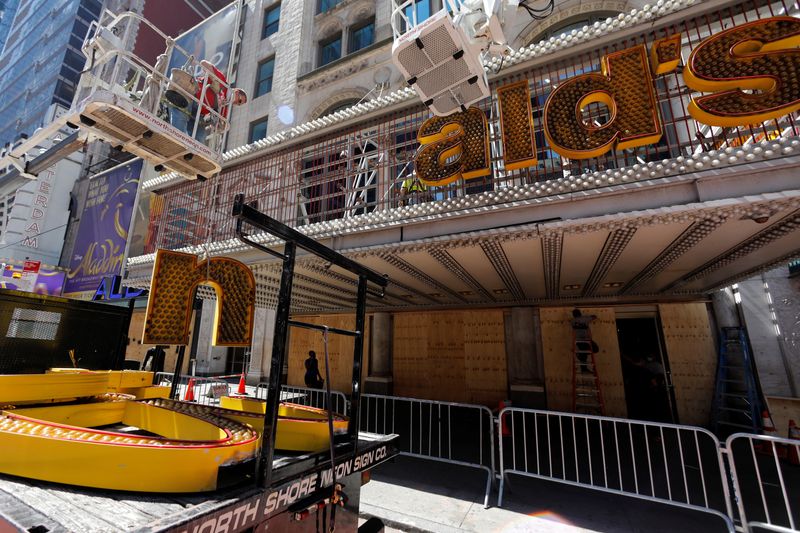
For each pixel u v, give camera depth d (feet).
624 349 34.50
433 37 13.01
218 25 38.50
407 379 39.27
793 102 11.16
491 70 17.26
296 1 53.78
